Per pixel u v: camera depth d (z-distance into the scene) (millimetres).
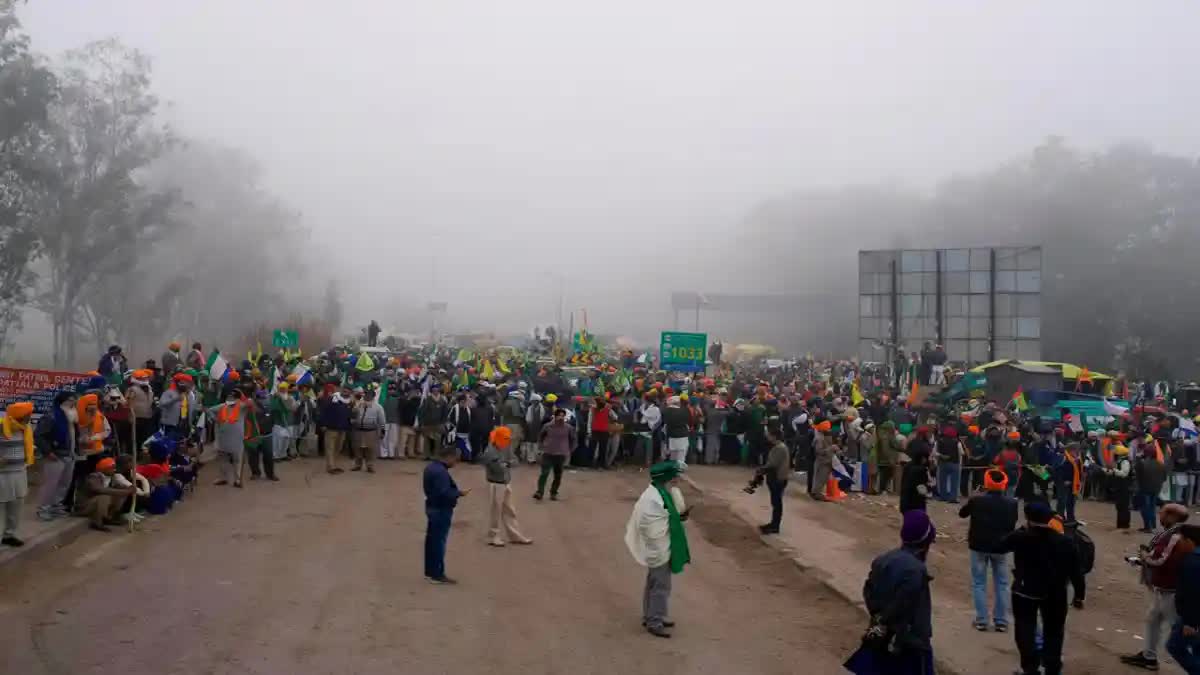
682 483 23266
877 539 16859
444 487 12523
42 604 10539
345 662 9109
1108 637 11805
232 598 11180
